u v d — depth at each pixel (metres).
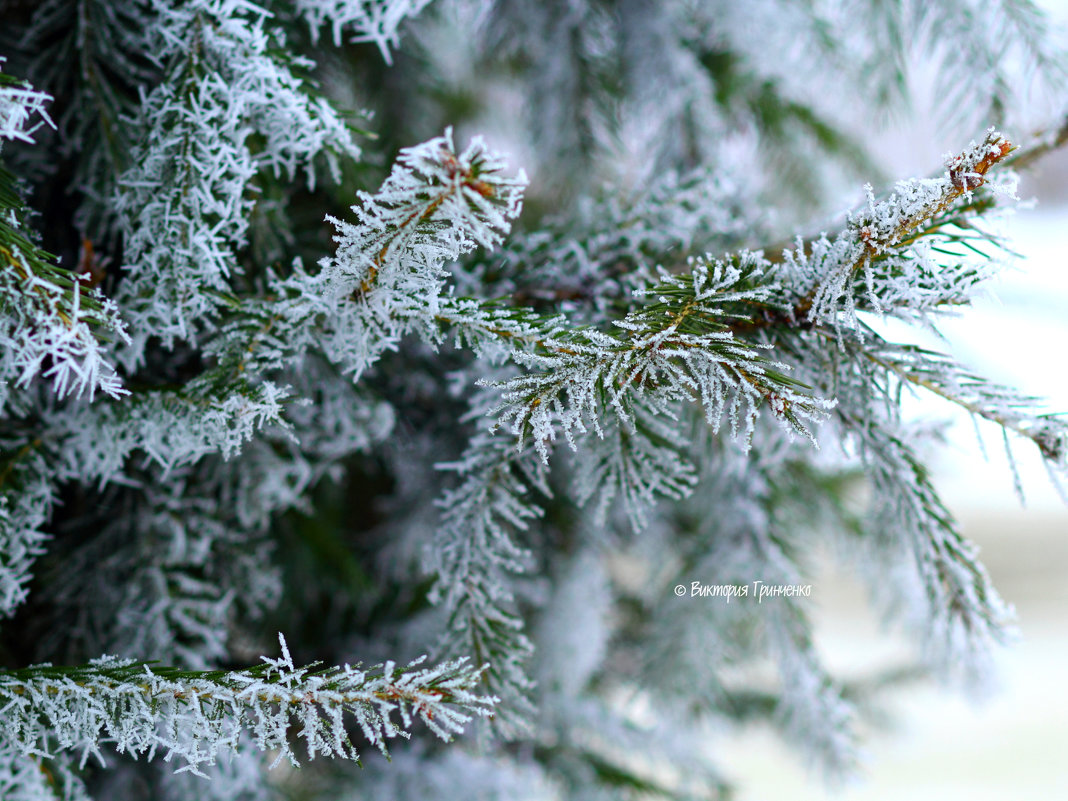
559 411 0.84
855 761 1.12
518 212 0.82
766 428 0.95
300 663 1.18
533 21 1.28
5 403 0.92
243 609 1.08
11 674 0.86
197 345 0.93
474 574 0.92
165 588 0.98
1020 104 1.04
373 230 0.83
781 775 2.52
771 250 0.94
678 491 1.09
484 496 0.92
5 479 0.92
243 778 0.99
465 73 1.76
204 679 0.85
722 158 1.29
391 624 1.25
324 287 0.87
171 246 0.89
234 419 0.89
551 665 1.29
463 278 0.96
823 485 1.42
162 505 0.99
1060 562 3.21
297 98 0.89
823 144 1.58
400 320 0.87
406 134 1.31
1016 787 2.52
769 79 1.46
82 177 0.94
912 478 0.91
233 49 0.89
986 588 0.91
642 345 0.84
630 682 1.56
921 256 0.84
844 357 0.88
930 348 0.87
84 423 0.92
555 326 0.86
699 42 1.40
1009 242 0.85
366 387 1.00
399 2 0.93
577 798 1.36
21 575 0.92
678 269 0.95
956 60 1.06
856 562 1.42
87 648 0.97
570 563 1.29
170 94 0.89
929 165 1.49
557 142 1.37
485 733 0.93
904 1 1.09
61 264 0.97
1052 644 3.01
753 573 1.18
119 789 0.99
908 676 2.07
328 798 1.09
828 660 2.45
